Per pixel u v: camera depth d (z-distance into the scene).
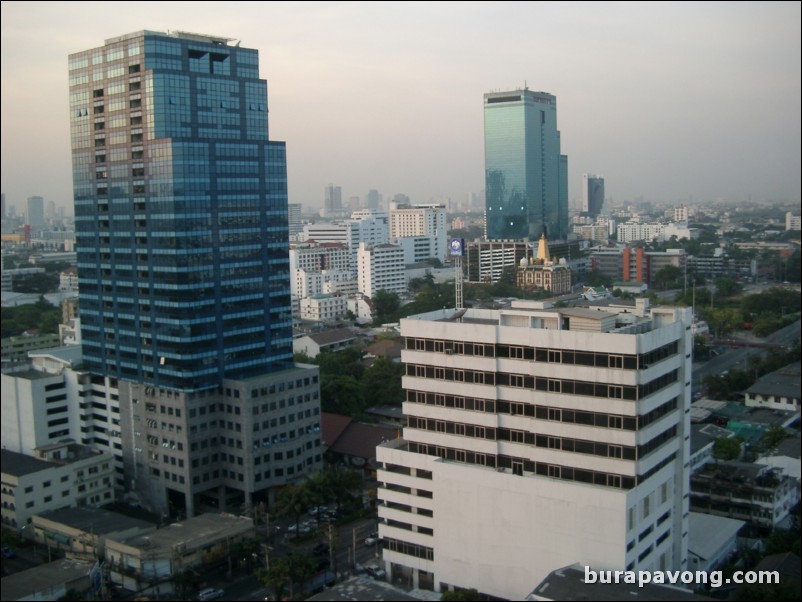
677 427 145.00
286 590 153.62
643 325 145.75
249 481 197.75
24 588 149.88
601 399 133.12
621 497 127.38
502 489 139.88
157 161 197.62
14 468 199.50
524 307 158.25
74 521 182.75
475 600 132.88
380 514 157.62
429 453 152.62
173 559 160.62
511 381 143.62
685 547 150.75
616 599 116.31
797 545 155.50
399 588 151.88
